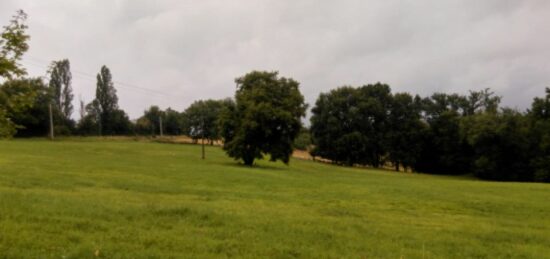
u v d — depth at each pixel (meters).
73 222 13.13
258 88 71.75
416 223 19.59
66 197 18.84
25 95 9.06
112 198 20.62
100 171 38.97
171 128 154.25
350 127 122.25
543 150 93.69
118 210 15.92
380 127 122.69
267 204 23.67
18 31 8.60
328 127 119.25
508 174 100.31
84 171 37.44
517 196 37.66
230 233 13.46
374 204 27.45
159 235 12.33
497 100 123.06
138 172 41.22
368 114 121.75
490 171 100.69
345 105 122.31
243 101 70.50
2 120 8.52
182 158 75.00
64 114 132.50
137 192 25.58
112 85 140.38
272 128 69.19
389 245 13.57
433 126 119.31
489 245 14.81
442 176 108.44
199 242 11.91
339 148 116.56
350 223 17.44
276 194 30.31
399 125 122.56
